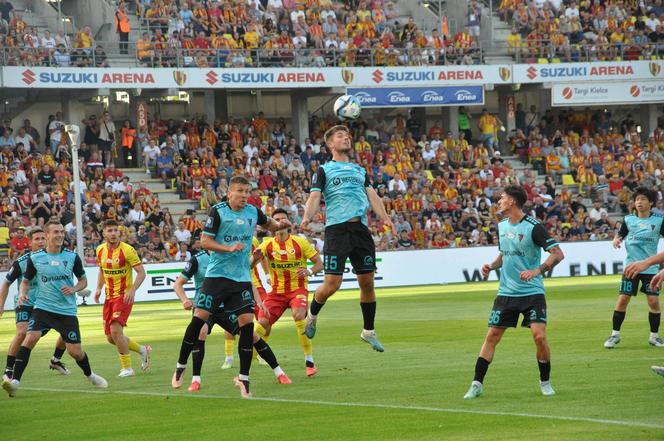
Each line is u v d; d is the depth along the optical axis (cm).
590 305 3706
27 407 1759
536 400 1625
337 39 7050
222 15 6850
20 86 6050
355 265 1938
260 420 1534
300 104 7100
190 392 1870
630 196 6775
